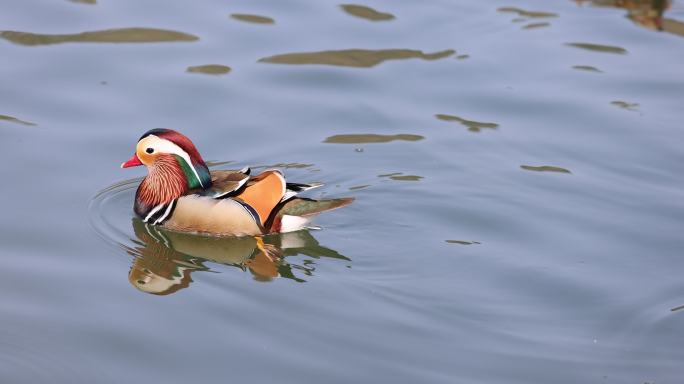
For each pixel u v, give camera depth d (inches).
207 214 544.7
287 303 475.2
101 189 574.9
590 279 498.0
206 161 601.9
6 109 637.3
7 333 436.8
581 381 421.7
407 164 605.3
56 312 456.4
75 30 741.3
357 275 501.4
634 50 755.4
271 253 526.3
